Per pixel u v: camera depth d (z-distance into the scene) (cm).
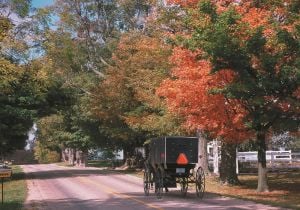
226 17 1669
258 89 1772
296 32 1628
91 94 4938
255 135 2523
